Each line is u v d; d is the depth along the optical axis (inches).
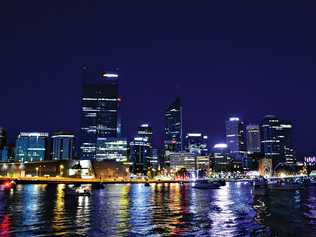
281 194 7824.8
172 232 2859.3
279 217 3774.6
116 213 3981.3
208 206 4867.1
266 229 3043.8
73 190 6958.7
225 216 3801.7
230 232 2888.8
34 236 2677.2
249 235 2795.3
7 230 2896.2
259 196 7126.0
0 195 7091.5
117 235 2728.8
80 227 3036.4
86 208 4498.0
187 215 3853.3
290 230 3011.8
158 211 4205.2
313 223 3371.1
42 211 4143.7
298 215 3959.2
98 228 2997.0
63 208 4495.6
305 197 6825.8
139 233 2810.0
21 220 3405.5
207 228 3051.2
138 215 3814.0
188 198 6481.3
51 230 2901.1
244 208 4645.7
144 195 7372.1
